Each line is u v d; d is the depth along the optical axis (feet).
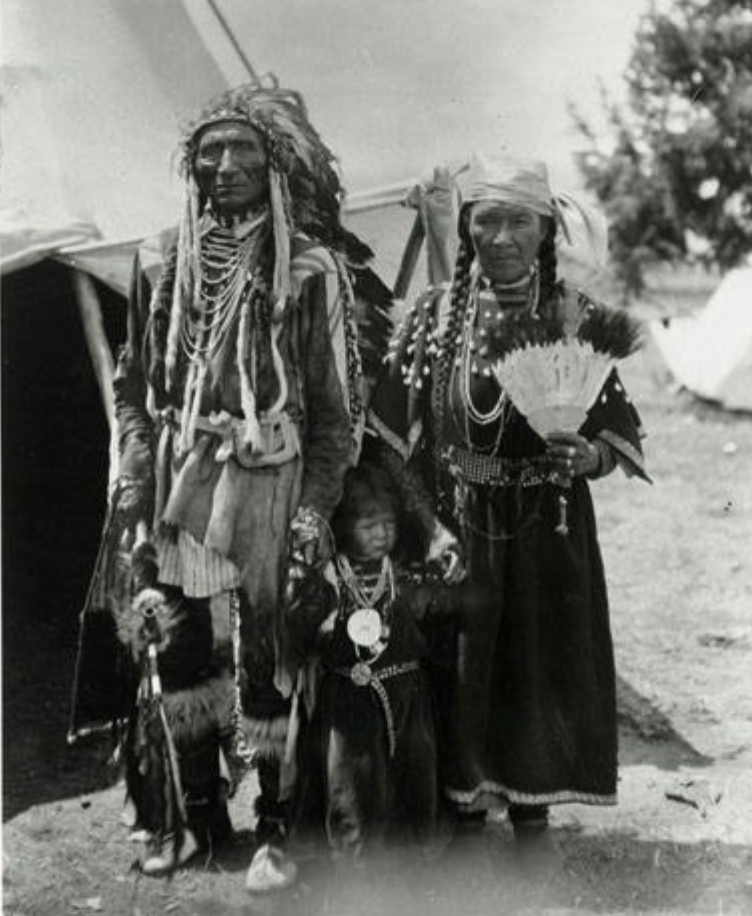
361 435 10.37
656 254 29.86
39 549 14.61
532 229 9.87
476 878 10.30
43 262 13.46
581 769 10.30
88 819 11.48
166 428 10.09
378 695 9.83
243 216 10.02
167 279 10.09
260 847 10.32
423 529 10.19
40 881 10.45
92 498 14.88
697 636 16.60
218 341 9.88
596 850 11.07
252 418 9.75
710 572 19.35
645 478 10.39
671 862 10.91
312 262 10.03
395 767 9.95
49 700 13.15
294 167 10.12
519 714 10.14
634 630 16.84
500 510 10.16
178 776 10.37
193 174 9.97
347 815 9.77
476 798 10.16
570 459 9.82
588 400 9.85
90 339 13.07
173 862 10.55
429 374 10.30
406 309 12.01
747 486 24.14
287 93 10.23
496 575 10.11
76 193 13.42
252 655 10.00
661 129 28.35
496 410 10.02
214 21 14.35
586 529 10.36
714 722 13.92
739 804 11.97
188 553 10.03
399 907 9.95
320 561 9.79
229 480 9.86
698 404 30.50
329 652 9.87
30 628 14.11
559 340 9.84
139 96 13.93
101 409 14.75
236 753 10.69
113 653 10.94
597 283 11.71
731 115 27.96
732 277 30.89
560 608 10.21
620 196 28.94
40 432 14.69
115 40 13.94
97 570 10.74
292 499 9.98
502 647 10.19
